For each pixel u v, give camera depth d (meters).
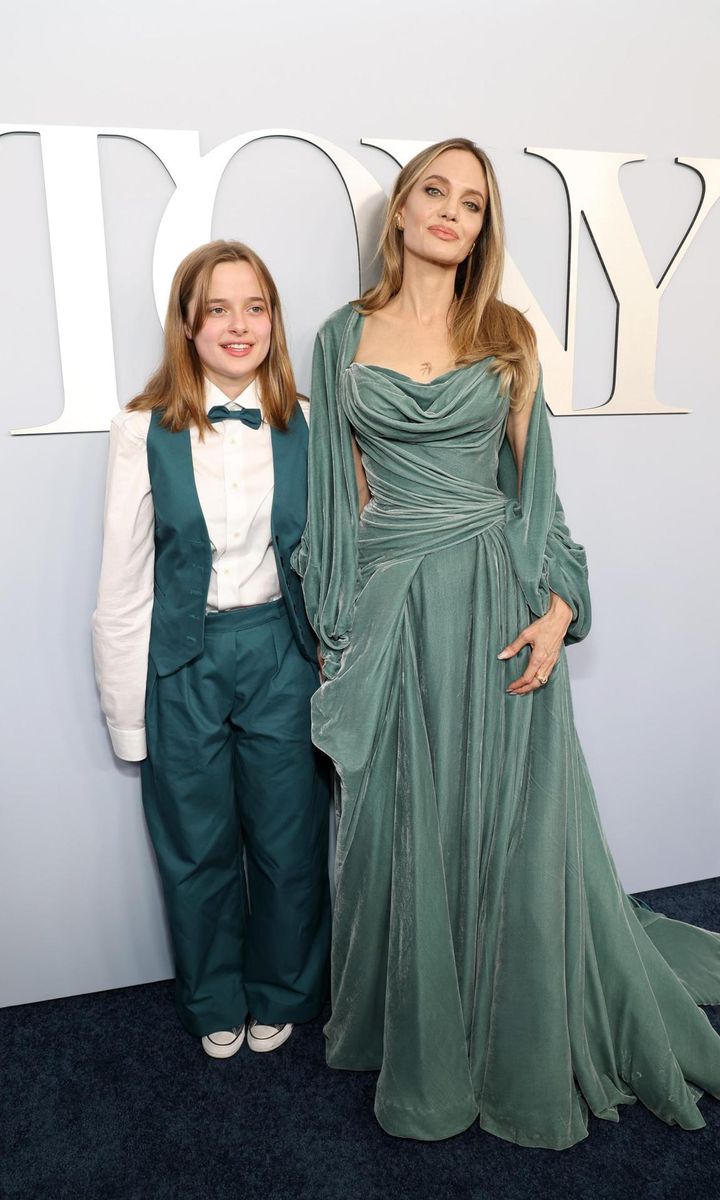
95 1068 1.67
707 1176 1.43
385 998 1.54
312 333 1.63
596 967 1.56
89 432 1.56
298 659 1.57
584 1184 1.42
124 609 1.48
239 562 1.49
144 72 1.44
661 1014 1.60
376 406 1.39
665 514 1.90
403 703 1.44
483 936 1.51
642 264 1.74
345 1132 1.53
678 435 1.87
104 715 1.71
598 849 1.59
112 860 1.79
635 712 2.01
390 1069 1.50
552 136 1.65
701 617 2.00
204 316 1.37
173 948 1.71
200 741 1.52
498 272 1.46
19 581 1.60
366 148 1.57
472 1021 1.54
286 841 1.61
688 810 2.11
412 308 1.46
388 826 1.49
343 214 1.58
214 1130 1.53
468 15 1.55
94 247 1.48
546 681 1.50
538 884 1.46
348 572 1.48
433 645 1.43
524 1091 1.48
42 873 1.76
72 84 1.42
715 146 1.75
